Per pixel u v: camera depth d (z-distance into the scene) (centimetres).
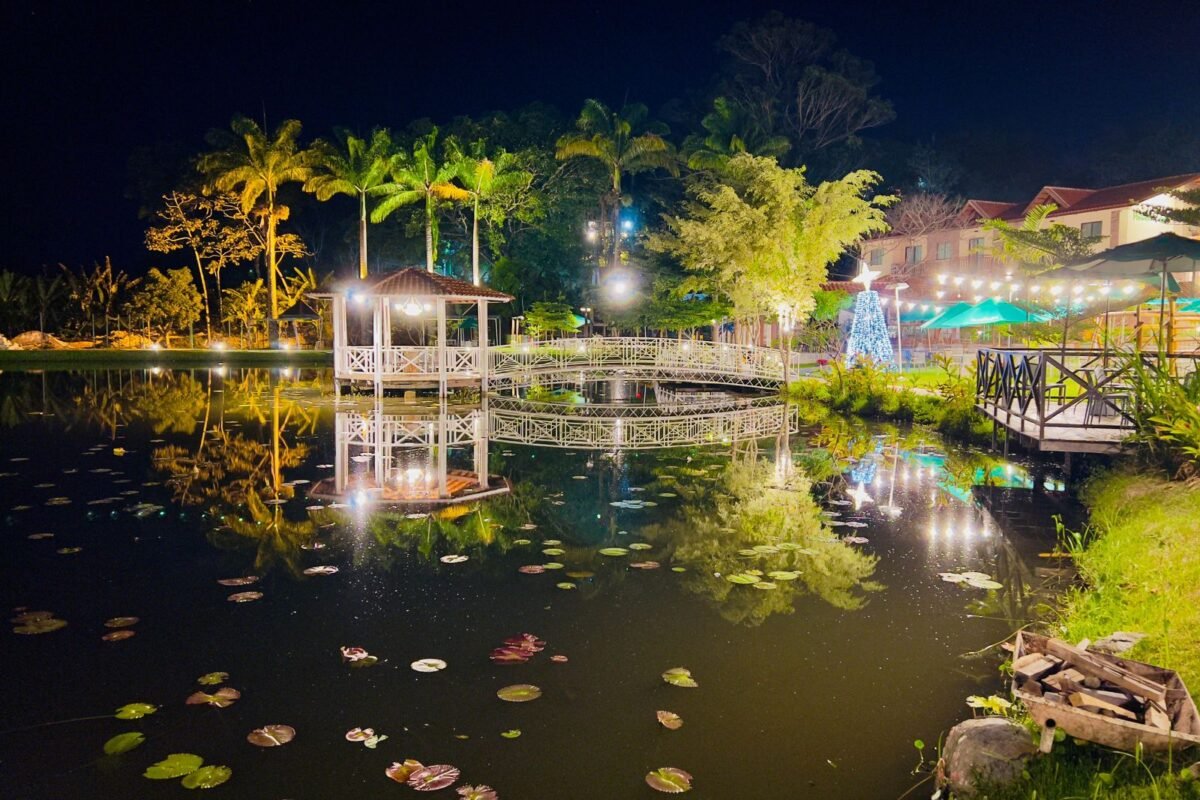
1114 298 1570
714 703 441
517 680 466
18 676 469
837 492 973
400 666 484
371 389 2259
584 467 1145
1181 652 411
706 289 2848
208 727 412
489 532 786
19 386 2306
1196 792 292
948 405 1532
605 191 3681
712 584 634
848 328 3206
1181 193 1299
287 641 520
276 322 3916
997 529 793
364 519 831
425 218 3712
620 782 368
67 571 658
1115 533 657
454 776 370
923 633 536
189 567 670
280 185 4319
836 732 412
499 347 2414
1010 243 1817
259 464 1141
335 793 357
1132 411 926
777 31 4212
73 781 367
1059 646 364
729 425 1628
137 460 1158
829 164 4291
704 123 3294
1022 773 327
